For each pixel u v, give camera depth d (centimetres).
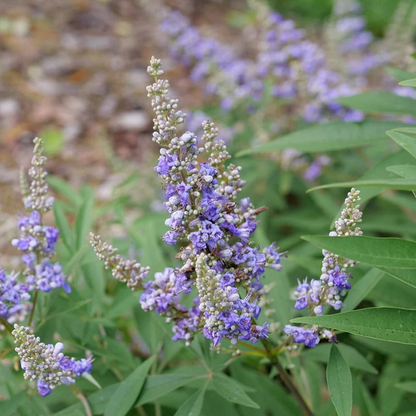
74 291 67
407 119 96
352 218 56
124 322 85
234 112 118
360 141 67
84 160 152
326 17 228
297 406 70
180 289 57
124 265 60
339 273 57
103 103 177
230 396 60
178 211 54
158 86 55
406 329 54
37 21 219
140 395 62
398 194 92
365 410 68
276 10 237
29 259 63
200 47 123
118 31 222
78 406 63
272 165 108
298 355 67
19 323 64
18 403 63
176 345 69
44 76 187
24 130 161
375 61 127
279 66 116
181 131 130
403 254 52
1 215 123
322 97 105
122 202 85
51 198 64
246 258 56
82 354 67
